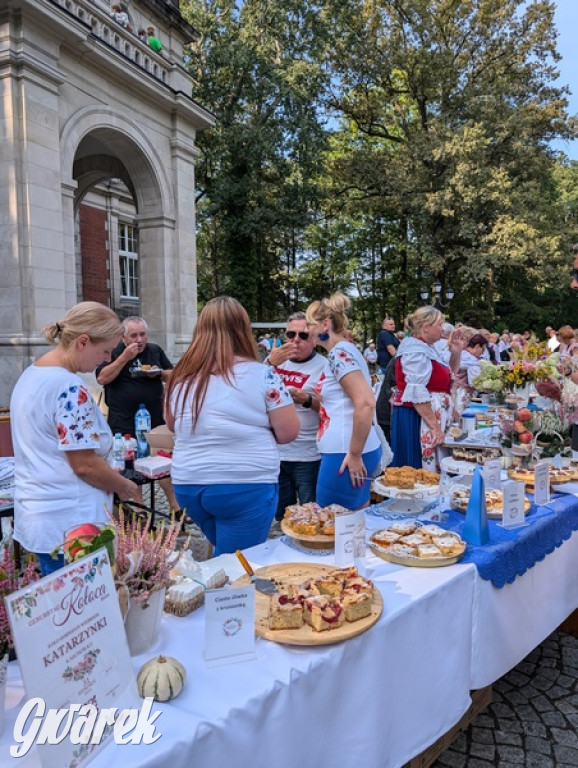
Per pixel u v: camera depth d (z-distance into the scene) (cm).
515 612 228
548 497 278
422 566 204
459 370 602
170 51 1355
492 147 2331
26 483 185
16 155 883
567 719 242
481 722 239
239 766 127
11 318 895
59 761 107
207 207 2267
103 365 418
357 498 265
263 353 1493
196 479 211
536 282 2306
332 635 150
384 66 2353
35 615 111
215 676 138
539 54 2447
